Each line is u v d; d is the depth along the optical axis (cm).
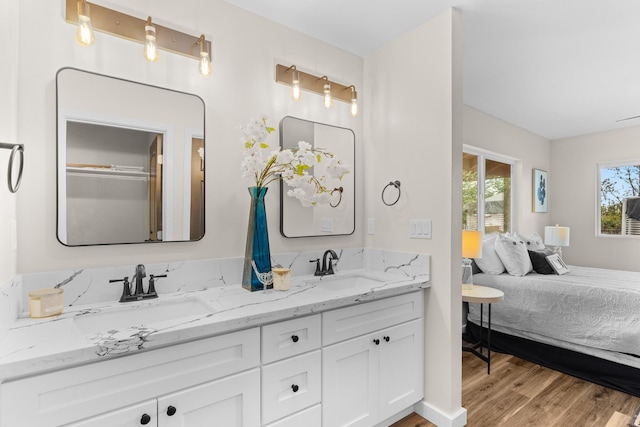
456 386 186
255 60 188
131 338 100
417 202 203
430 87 196
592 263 462
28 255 127
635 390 223
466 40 221
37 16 130
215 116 173
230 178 177
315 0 177
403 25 202
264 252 167
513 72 270
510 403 213
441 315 189
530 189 456
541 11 190
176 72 162
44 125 131
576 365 253
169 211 158
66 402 92
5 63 110
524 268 313
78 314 125
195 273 164
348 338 157
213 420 117
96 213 141
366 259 235
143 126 152
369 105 237
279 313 131
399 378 182
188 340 112
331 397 150
